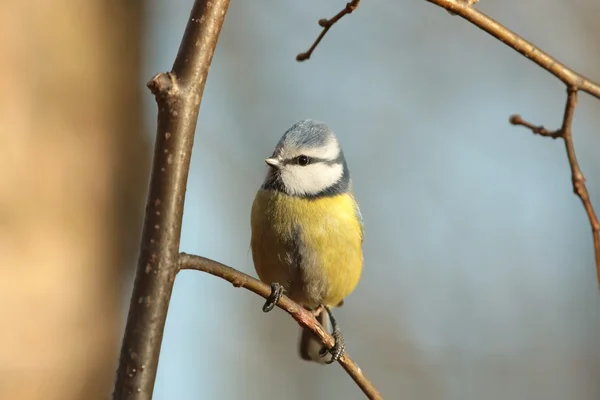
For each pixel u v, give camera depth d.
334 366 17.33
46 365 10.41
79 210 11.01
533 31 17.12
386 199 17.17
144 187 12.34
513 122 7.57
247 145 16.80
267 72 17.06
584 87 7.05
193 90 4.86
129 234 11.83
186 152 4.83
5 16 10.76
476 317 17.12
